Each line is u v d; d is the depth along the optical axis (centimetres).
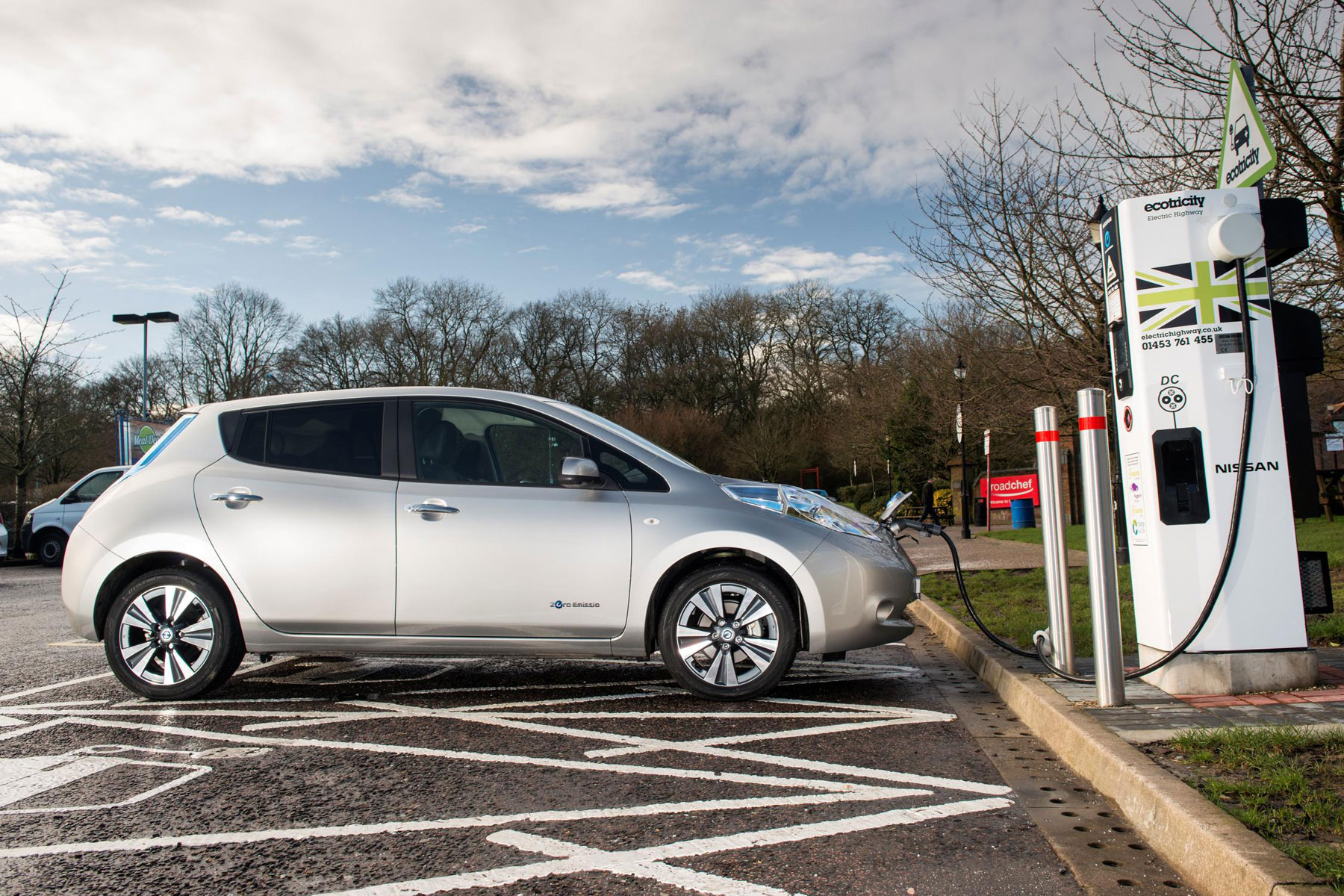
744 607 516
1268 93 648
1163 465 436
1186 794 291
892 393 3847
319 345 5406
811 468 5575
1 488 2652
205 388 5181
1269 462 431
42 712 517
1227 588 429
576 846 302
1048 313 1001
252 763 407
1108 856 284
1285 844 249
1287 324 444
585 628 517
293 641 530
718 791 358
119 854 302
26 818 338
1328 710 386
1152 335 439
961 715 483
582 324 6059
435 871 283
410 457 542
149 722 489
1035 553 1524
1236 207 438
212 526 536
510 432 546
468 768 396
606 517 521
